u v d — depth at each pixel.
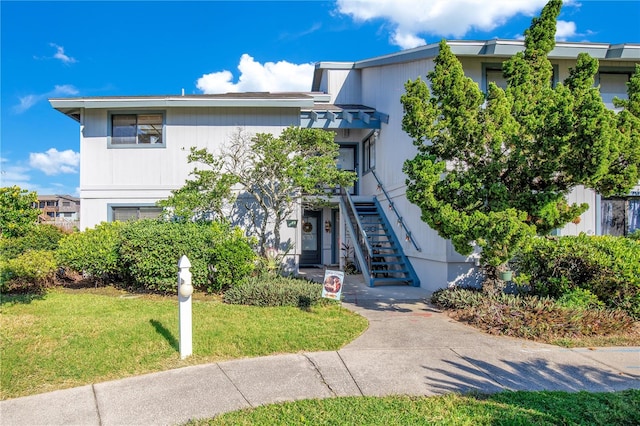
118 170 11.41
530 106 6.85
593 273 7.08
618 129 6.28
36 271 8.67
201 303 7.88
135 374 4.56
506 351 5.41
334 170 9.77
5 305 7.43
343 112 13.27
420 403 3.88
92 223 11.35
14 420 3.56
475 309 7.00
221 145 11.48
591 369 4.82
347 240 14.05
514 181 6.71
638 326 6.45
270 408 3.76
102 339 5.48
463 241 6.63
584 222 10.01
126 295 8.92
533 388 4.29
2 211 10.79
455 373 4.66
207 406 3.82
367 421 3.52
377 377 4.52
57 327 6.00
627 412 3.70
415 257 11.05
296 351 5.32
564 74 10.06
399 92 12.02
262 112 11.65
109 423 3.52
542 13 7.30
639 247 7.25
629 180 6.35
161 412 3.70
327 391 4.16
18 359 4.79
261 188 10.27
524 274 7.52
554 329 6.05
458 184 6.79
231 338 5.64
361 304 8.39
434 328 6.48
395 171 12.27
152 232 8.87
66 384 4.29
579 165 5.91
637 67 7.14
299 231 11.56
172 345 5.36
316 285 8.48
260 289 7.92
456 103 6.66
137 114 11.48
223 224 9.90
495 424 3.48
